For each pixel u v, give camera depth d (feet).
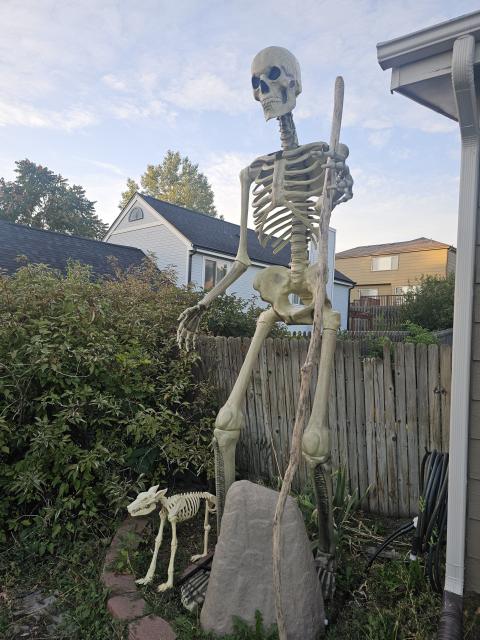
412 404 12.58
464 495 8.48
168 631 7.86
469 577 8.65
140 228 60.08
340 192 9.05
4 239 44.39
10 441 11.57
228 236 64.95
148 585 9.42
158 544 9.65
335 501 12.41
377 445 13.17
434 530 8.95
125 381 13.83
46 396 11.69
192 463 14.40
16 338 12.12
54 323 12.84
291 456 7.18
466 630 7.79
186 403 15.11
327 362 9.42
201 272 55.36
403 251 108.37
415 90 8.95
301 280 10.18
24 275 15.10
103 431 12.94
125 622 8.14
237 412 9.97
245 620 7.63
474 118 8.09
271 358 15.26
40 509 11.62
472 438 8.59
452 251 104.73
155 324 16.63
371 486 13.25
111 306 16.21
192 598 8.73
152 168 151.53
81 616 8.59
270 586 7.68
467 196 8.56
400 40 8.24
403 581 9.08
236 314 23.24
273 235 11.07
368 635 7.87
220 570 7.89
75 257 47.88
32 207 96.99
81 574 10.03
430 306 64.44
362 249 132.05
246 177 10.84
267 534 7.83
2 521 11.04
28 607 9.21
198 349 17.08
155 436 13.73
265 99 9.82
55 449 11.34
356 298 116.57
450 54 8.02
